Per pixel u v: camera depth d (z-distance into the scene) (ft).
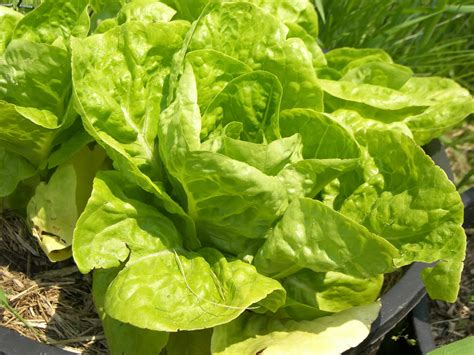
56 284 1.69
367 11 2.54
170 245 1.46
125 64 1.51
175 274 1.41
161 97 1.56
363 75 1.87
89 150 1.66
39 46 1.44
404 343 1.97
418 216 1.44
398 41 2.65
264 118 1.53
